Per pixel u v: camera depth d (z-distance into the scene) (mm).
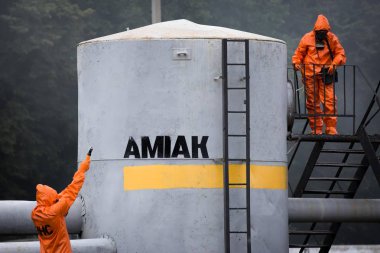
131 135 26438
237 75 26312
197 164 26188
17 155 60969
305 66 31469
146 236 26109
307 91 31500
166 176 26156
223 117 26109
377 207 31969
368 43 76062
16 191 62000
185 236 26016
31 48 59250
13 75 60969
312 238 77875
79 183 23641
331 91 31266
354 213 31781
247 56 26234
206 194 26109
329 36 31328
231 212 26125
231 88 26188
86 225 27047
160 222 26078
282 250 27172
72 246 25391
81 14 60781
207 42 26406
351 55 76188
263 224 26625
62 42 60562
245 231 26172
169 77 26375
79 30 60969
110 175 26609
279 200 27141
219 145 26266
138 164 26312
